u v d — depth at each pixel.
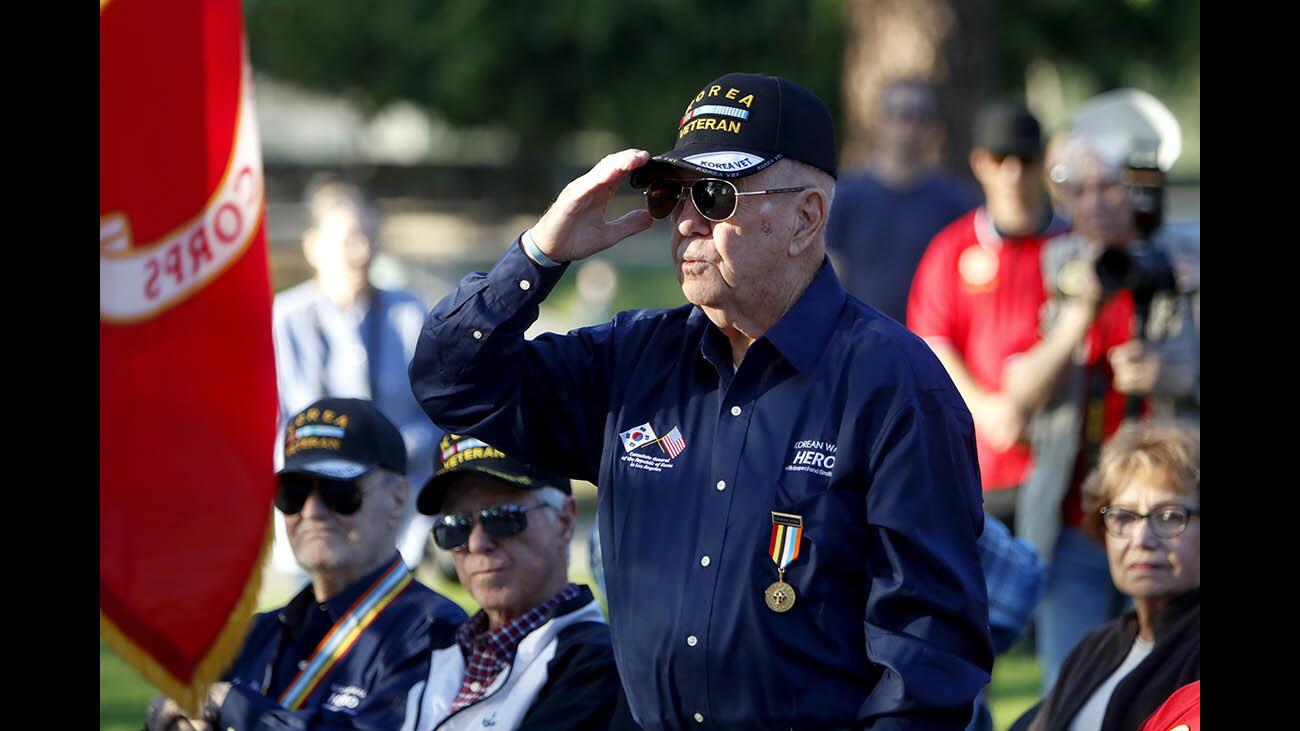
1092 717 12.70
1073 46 84.44
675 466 9.88
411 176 119.19
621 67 94.31
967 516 9.48
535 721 12.00
